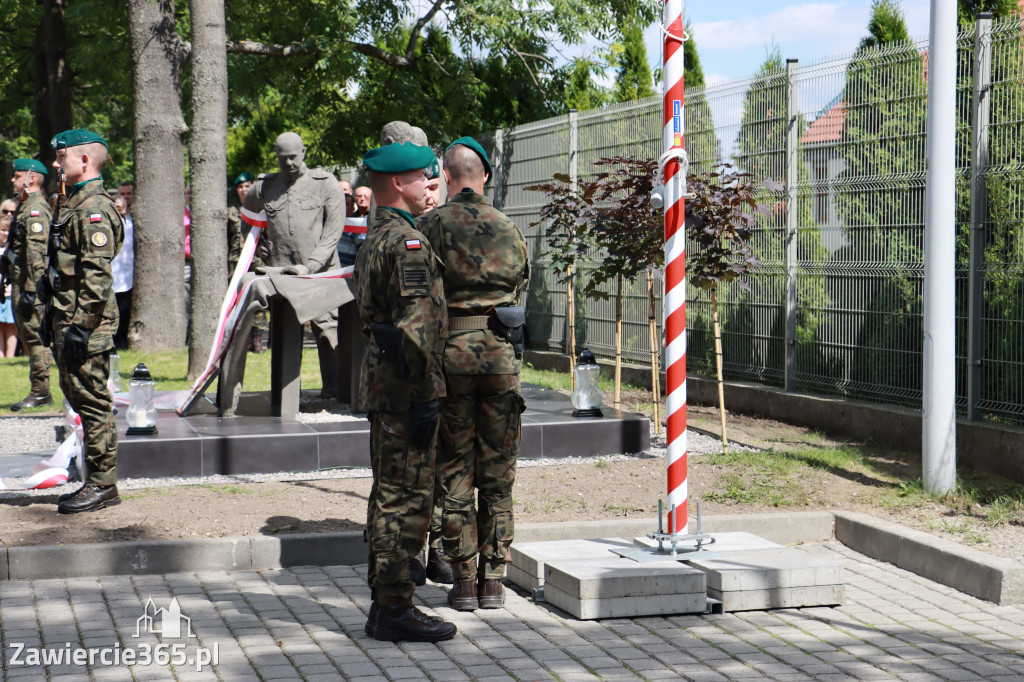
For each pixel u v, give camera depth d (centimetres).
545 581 570
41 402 1195
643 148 1305
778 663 471
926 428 770
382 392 488
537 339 1648
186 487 779
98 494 701
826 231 1043
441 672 458
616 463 872
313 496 752
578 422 905
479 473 548
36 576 598
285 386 948
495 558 553
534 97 2309
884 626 528
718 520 687
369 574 502
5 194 3644
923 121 920
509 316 531
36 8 2645
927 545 621
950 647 495
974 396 863
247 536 640
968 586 588
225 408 955
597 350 1472
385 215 498
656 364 1017
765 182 906
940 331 762
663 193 590
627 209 952
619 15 2234
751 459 867
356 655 479
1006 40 830
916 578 620
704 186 912
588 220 1016
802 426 1059
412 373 480
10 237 1166
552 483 796
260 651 484
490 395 537
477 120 2309
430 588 596
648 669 463
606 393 1286
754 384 1158
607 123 1390
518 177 1662
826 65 1033
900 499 750
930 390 766
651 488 779
